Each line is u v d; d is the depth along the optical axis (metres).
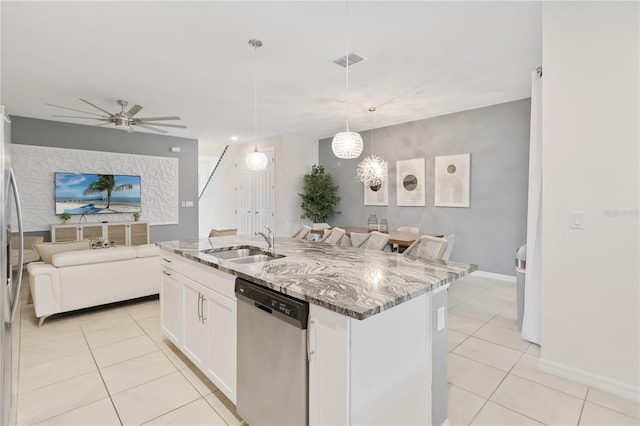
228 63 3.51
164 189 7.20
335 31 2.87
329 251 2.63
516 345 2.86
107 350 2.74
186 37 2.96
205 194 10.11
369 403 1.40
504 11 2.57
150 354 2.68
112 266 3.54
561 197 2.33
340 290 1.50
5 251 1.65
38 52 3.24
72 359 2.58
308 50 3.21
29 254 4.77
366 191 6.83
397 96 4.59
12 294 1.89
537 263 2.86
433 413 1.78
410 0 2.42
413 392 1.65
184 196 7.52
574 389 2.21
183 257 2.52
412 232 5.01
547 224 2.40
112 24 2.74
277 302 1.57
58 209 5.88
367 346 1.38
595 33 2.16
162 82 4.05
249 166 3.70
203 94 4.48
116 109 5.21
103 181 6.34
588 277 2.24
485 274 5.17
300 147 7.47
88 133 6.23
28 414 1.93
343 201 7.34
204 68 3.64
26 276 5.09
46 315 3.20
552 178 2.37
